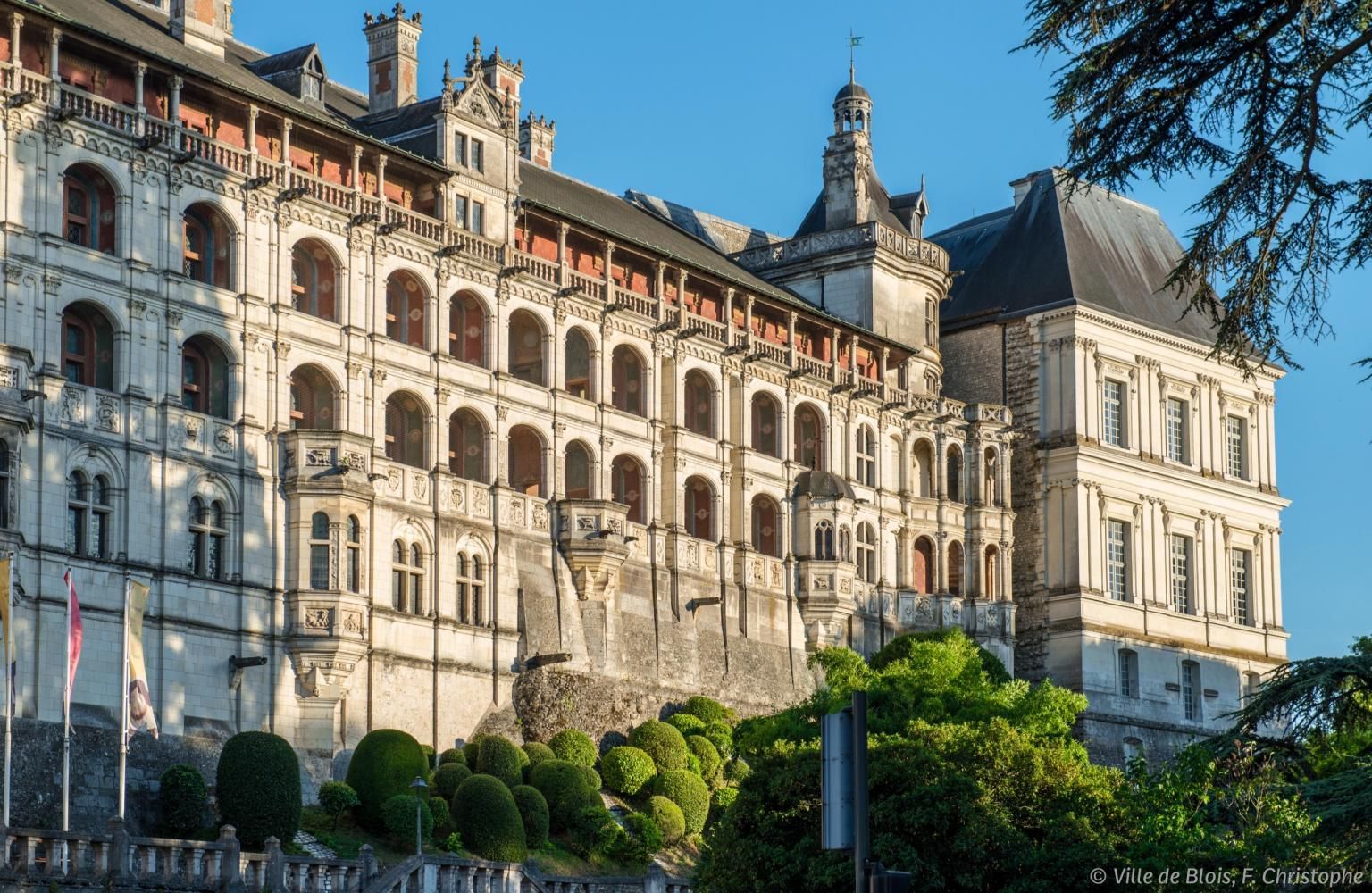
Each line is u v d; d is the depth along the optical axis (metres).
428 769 74.81
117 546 70.50
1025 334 112.88
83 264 70.75
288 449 76.56
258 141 79.12
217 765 71.25
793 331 100.12
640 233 97.56
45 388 68.75
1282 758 45.62
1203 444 117.69
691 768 84.31
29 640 67.06
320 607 75.62
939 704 80.50
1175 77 32.69
